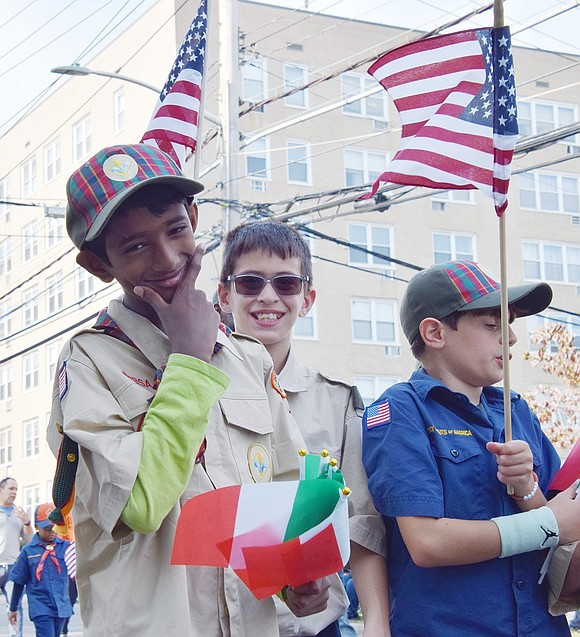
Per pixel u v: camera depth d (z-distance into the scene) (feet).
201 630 8.64
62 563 34.14
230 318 14.64
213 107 80.53
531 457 10.34
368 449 11.11
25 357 118.42
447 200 99.91
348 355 93.81
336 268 94.58
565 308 102.17
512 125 10.85
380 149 96.84
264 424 9.53
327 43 95.96
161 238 8.82
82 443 8.29
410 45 11.80
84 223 8.92
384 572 11.18
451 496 10.66
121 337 9.08
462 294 11.21
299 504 8.42
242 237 13.83
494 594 10.48
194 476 8.85
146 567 8.46
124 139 99.66
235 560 8.29
